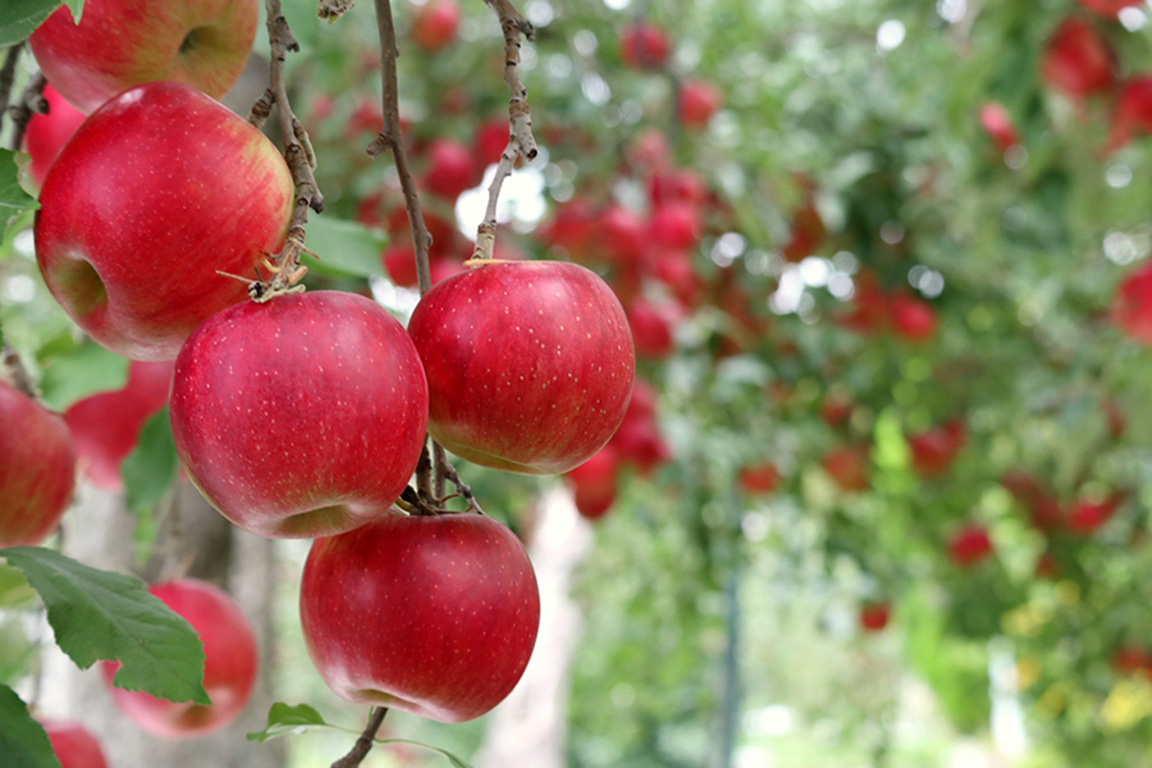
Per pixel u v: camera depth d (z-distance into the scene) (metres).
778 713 13.11
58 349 1.02
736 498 2.54
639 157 2.13
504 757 5.24
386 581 0.78
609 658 4.70
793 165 2.44
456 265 1.58
